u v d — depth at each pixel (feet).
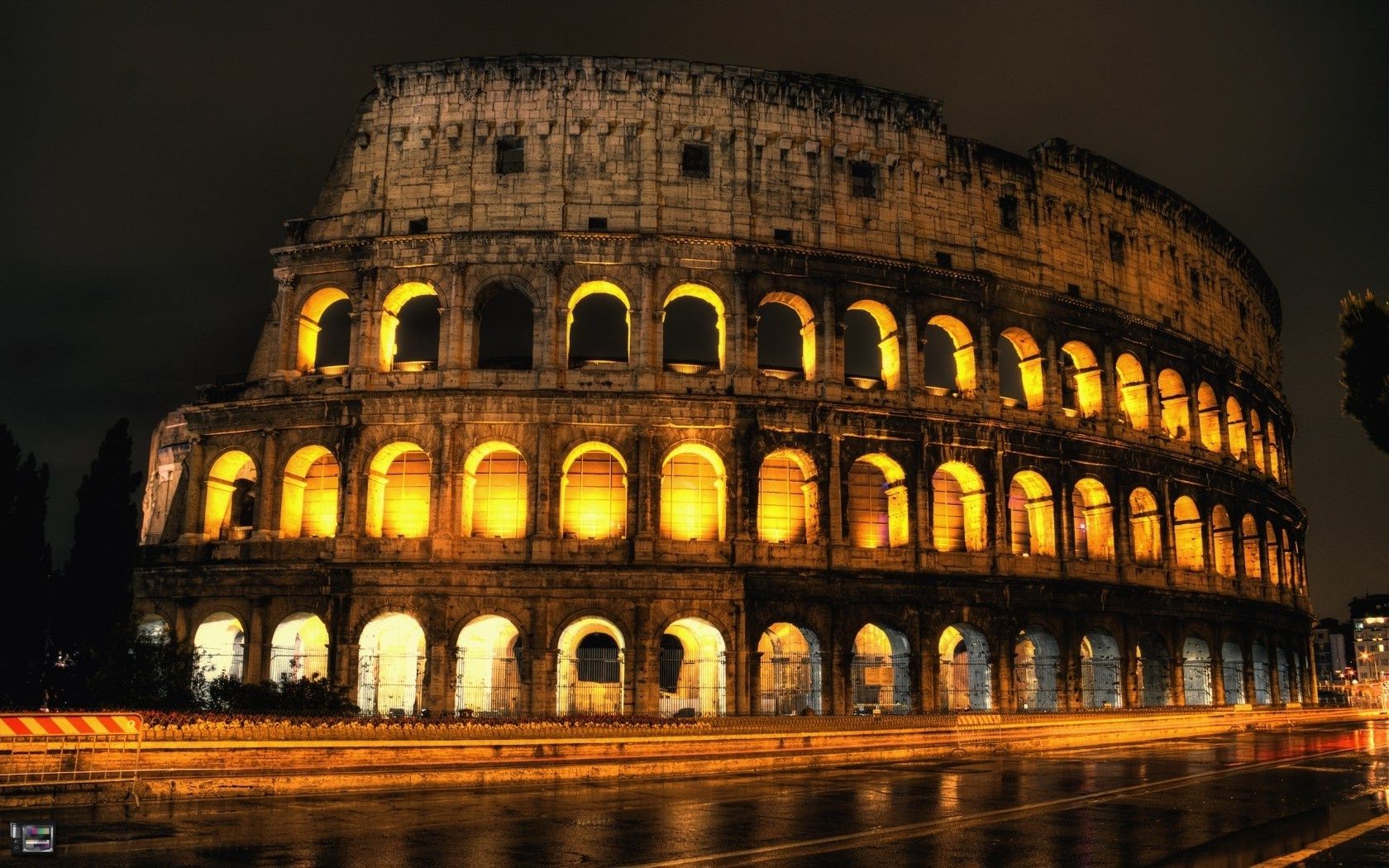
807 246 224.74
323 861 76.54
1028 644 269.23
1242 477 289.94
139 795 109.29
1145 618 252.83
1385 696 389.19
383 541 209.77
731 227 224.53
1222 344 301.02
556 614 204.44
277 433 217.97
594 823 95.25
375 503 214.90
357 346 218.18
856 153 235.61
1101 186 270.05
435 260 219.41
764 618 208.74
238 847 82.28
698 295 225.56
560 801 111.45
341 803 109.09
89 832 89.40
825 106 234.99
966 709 225.35
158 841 84.89
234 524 247.50
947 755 175.83
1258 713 255.70
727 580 207.82
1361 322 86.12
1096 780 134.92
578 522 220.23
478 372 215.72
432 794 116.78
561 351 216.54
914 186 239.91
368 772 123.85
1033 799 113.70
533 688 201.16
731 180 226.58
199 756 120.06
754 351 220.84
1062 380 285.23
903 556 222.07
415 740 134.82
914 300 234.58
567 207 220.84
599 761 139.85
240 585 212.02
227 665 225.35
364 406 213.87
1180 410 282.97
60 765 108.78
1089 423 254.27
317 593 208.33
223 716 135.85
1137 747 195.11
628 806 107.55
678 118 226.58
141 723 109.81
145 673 171.73
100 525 253.85
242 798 112.37
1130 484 255.91
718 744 154.71
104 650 185.06
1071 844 84.12
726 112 228.84
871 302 232.32
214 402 226.58
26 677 214.07
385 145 225.97
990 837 87.97
